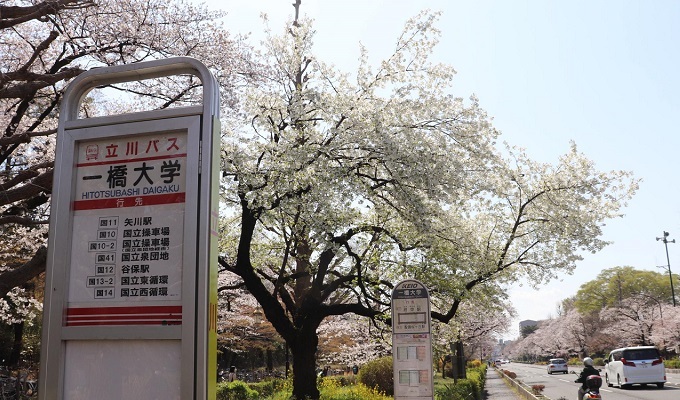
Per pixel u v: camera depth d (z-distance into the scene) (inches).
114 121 147.6
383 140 396.2
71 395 137.6
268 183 397.7
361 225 447.5
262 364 1659.7
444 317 486.6
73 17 407.5
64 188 146.9
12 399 553.3
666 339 1899.6
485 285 509.7
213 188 140.6
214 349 135.6
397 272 489.1
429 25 444.5
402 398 336.2
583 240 511.2
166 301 137.4
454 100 435.2
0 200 314.5
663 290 2421.3
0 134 412.5
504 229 527.8
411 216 422.6
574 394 882.8
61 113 155.8
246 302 828.0
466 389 601.3
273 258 534.3
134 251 141.7
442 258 478.3
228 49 443.8
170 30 425.7
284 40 478.6
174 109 144.6
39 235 500.1
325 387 585.9
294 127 426.9
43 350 139.1
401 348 341.7
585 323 2768.2
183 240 138.6
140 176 145.6
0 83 312.0
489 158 454.9
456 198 428.1
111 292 140.3
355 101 417.7
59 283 142.1
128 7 410.9
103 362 138.3
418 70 454.0
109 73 156.2
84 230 145.3
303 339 449.4
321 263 459.5
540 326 3809.1
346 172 401.1
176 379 134.0
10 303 700.0
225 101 454.0
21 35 426.6
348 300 550.3
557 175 523.2
